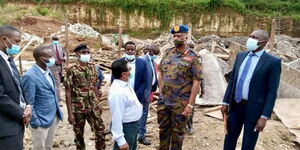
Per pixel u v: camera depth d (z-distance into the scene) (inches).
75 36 812.0
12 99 147.6
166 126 191.6
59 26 958.4
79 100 198.7
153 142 251.4
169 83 182.1
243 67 182.2
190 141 252.1
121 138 154.6
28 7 1267.2
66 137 259.1
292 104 335.3
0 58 144.6
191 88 181.3
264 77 174.4
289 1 1563.7
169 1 1354.6
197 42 922.7
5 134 144.0
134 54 224.4
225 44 879.1
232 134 190.4
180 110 181.6
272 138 261.7
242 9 1375.5
